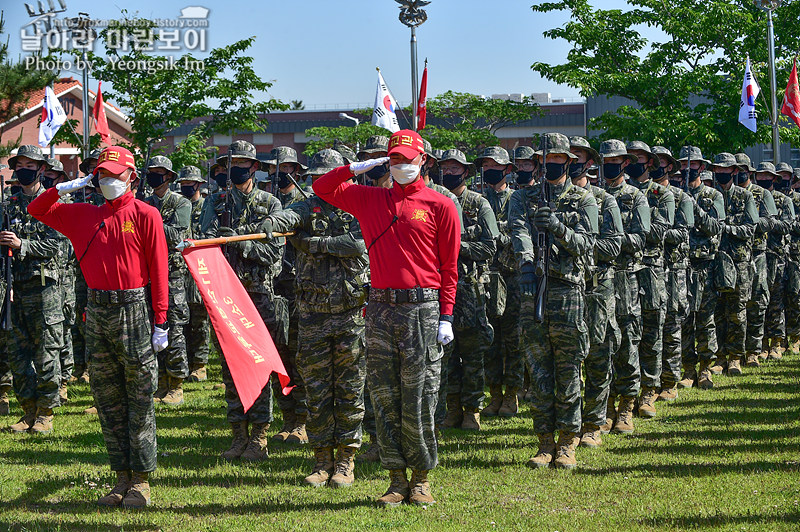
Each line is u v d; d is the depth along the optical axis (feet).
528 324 24.81
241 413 26.25
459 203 28.89
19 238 29.19
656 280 30.83
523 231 25.12
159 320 21.08
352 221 23.07
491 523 19.53
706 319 37.76
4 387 33.45
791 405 33.01
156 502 21.80
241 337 21.66
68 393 37.19
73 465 25.63
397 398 21.16
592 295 25.89
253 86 67.26
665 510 20.22
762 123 74.43
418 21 47.78
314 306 23.02
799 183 52.60
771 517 19.42
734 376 40.52
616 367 28.99
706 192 38.19
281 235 22.72
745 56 75.31
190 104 66.69
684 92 74.90
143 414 21.33
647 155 32.17
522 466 24.85
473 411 30.45
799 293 46.80
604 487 22.41
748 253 39.81
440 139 99.91
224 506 21.35
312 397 23.26
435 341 21.06
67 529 19.71
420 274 20.79
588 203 24.97
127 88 65.72
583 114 142.72
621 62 77.92
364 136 101.55
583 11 77.51
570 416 24.56
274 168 32.37
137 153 67.31
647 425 30.32
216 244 22.17
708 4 75.72
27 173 29.66
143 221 20.86
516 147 33.53
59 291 30.32
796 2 74.64
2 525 19.98
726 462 24.57
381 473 24.52
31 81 61.67
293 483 23.56
